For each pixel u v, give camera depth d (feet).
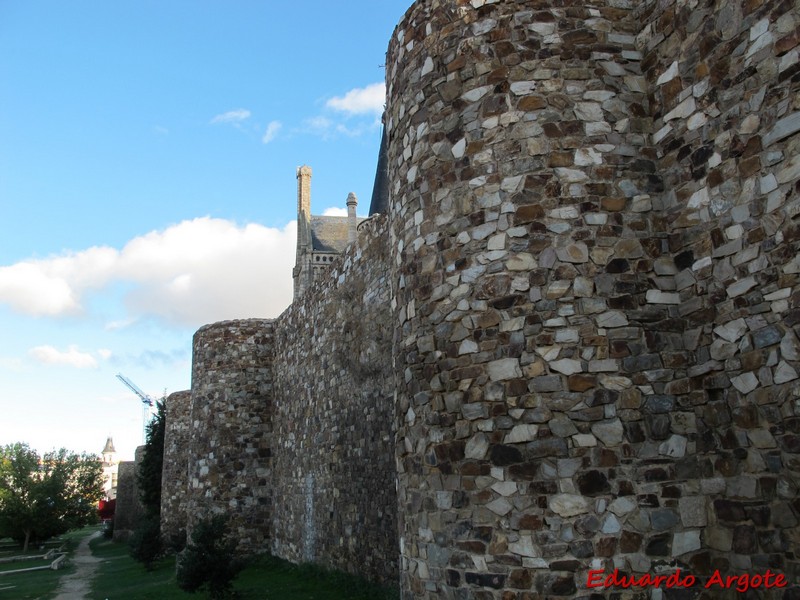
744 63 17.15
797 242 15.52
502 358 19.66
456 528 19.67
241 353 70.44
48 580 78.95
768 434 16.08
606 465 18.21
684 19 19.19
